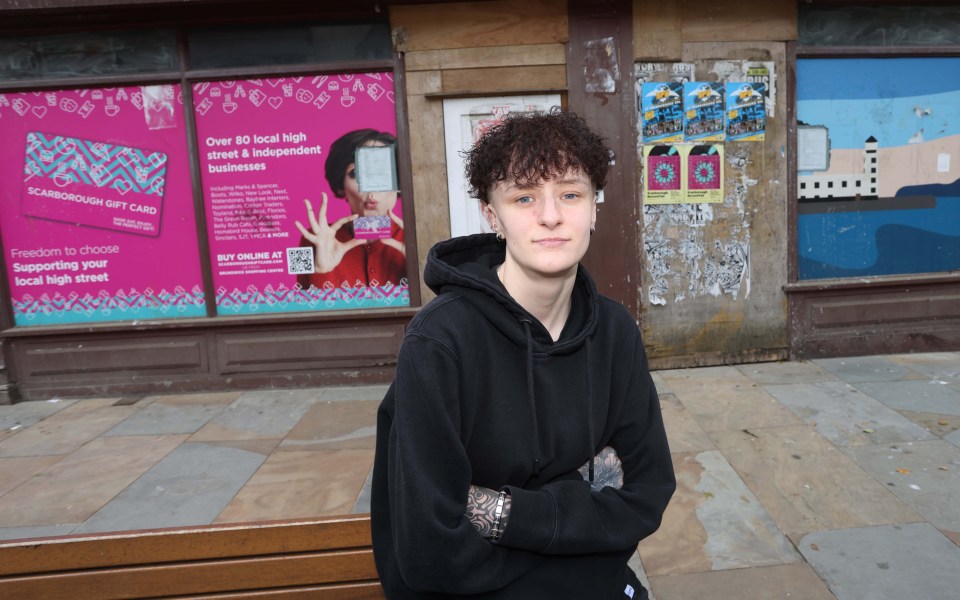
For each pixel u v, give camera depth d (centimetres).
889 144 532
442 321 108
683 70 505
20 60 493
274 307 522
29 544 146
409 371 104
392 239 515
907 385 464
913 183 539
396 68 494
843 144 529
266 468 370
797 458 351
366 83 499
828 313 538
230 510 319
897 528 276
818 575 245
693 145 512
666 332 530
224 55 496
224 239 513
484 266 121
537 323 113
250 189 508
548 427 114
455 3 488
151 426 448
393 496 109
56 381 519
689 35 501
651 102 505
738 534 276
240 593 151
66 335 514
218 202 509
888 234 543
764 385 479
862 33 519
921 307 543
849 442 369
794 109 515
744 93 509
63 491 347
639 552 266
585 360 119
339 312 514
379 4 482
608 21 495
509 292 118
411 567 100
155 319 519
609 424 124
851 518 286
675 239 521
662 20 497
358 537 152
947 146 537
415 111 499
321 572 151
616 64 499
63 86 492
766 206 522
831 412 418
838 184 533
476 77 496
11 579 146
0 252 509
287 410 472
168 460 386
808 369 514
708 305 530
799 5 510
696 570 252
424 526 98
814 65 519
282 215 512
